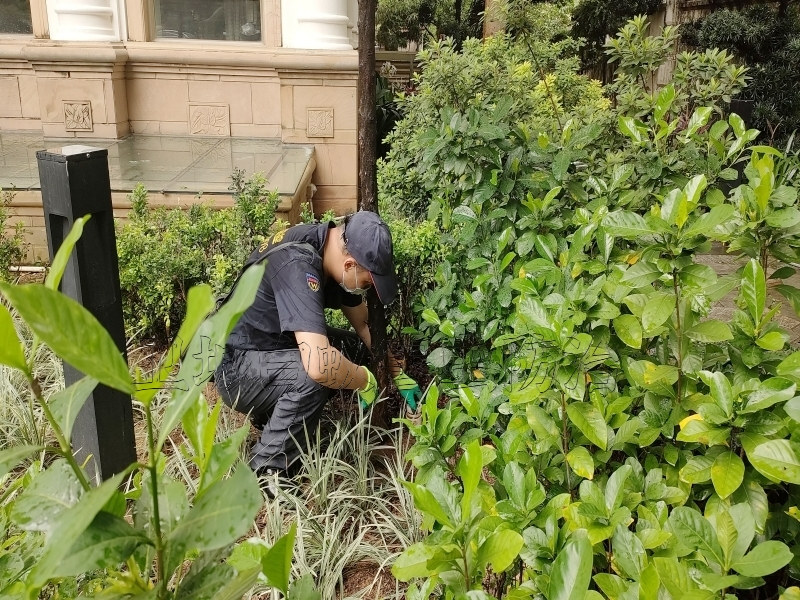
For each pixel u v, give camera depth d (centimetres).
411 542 222
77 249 220
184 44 752
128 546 71
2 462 73
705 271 154
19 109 773
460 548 116
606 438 156
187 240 395
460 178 302
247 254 379
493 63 404
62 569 67
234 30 760
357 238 261
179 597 78
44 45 700
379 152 790
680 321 164
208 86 745
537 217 259
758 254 176
